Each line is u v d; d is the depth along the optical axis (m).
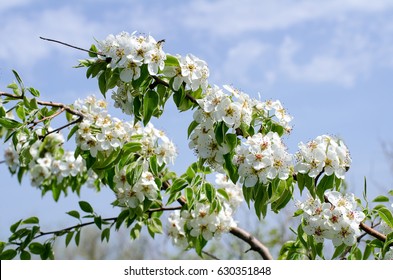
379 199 3.44
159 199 4.04
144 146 3.77
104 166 3.59
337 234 3.24
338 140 3.22
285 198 3.23
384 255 3.29
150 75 3.24
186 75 3.15
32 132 3.77
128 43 3.15
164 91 3.27
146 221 4.32
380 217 3.33
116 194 3.74
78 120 3.66
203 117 3.19
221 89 3.16
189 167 3.68
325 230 3.25
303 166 3.12
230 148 3.14
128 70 3.15
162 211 4.28
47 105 3.68
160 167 3.93
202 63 3.22
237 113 3.12
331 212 3.24
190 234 3.92
